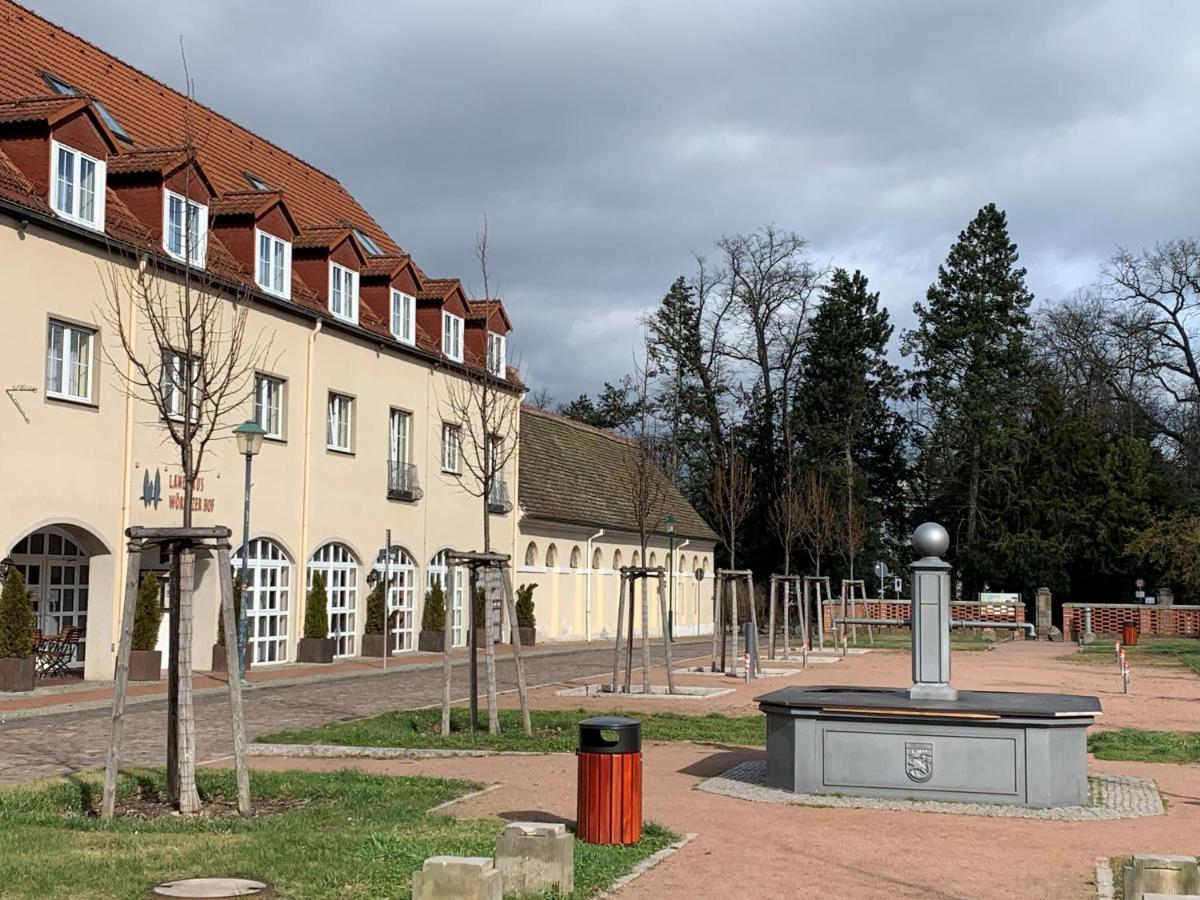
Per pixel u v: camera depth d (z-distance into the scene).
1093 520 64.81
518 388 44.22
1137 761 15.88
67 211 24.20
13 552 25.33
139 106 32.31
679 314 68.50
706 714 20.41
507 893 8.43
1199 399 61.44
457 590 40.75
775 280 66.31
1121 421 70.06
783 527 61.81
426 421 38.75
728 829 10.96
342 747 16.03
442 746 16.17
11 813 10.84
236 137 37.53
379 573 36.00
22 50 28.48
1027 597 65.69
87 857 9.11
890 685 26.27
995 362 69.44
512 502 44.28
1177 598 64.75
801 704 12.84
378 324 36.66
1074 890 8.94
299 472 32.16
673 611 60.12
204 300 18.03
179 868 8.84
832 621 46.84
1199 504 64.81
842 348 70.75
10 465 22.61
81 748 15.82
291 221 31.83
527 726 17.55
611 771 10.20
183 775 11.19
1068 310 71.75
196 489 27.84
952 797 12.54
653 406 69.00
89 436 24.56
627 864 9.45
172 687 11.69
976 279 69.38
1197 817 11.96
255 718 19.45
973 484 68.69
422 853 9.41
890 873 9.35
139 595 25.55
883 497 73.75
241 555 29.69
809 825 11.21
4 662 22.30
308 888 8.42
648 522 54.25
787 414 67.94
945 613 13.64
